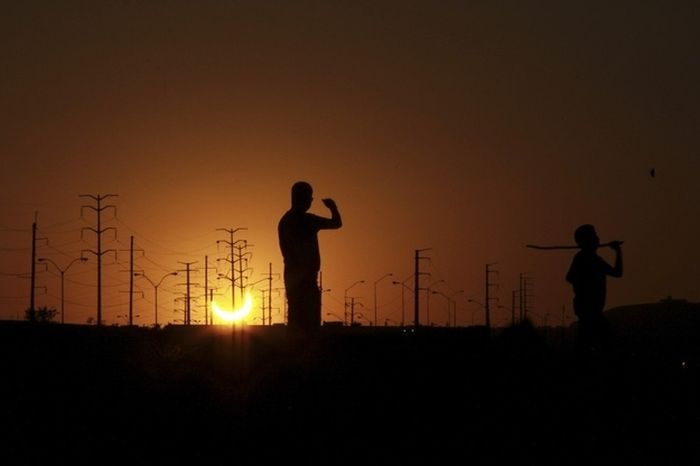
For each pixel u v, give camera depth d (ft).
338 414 56.80
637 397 60.23
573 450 50.16
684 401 59.16
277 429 54.80
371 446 51.75
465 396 59.36
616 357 67.36
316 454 50.47
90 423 56.44
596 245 68.85
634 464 48.26
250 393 61.00
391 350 65.16
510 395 59.88
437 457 49.55
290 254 68.90
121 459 50.39
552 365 66.69
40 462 49.65
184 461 49.75
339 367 62.85
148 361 71.05
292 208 70.13
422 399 58.65
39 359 69.51
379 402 58.34
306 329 68.49
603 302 68.13
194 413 57.62
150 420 56.70
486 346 67.67
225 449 51.85
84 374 67.21
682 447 50.72
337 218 70.03
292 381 62.13
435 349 66.08
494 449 50.85
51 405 60.03
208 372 65.46
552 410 57.06
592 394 60.49
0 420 57.00
